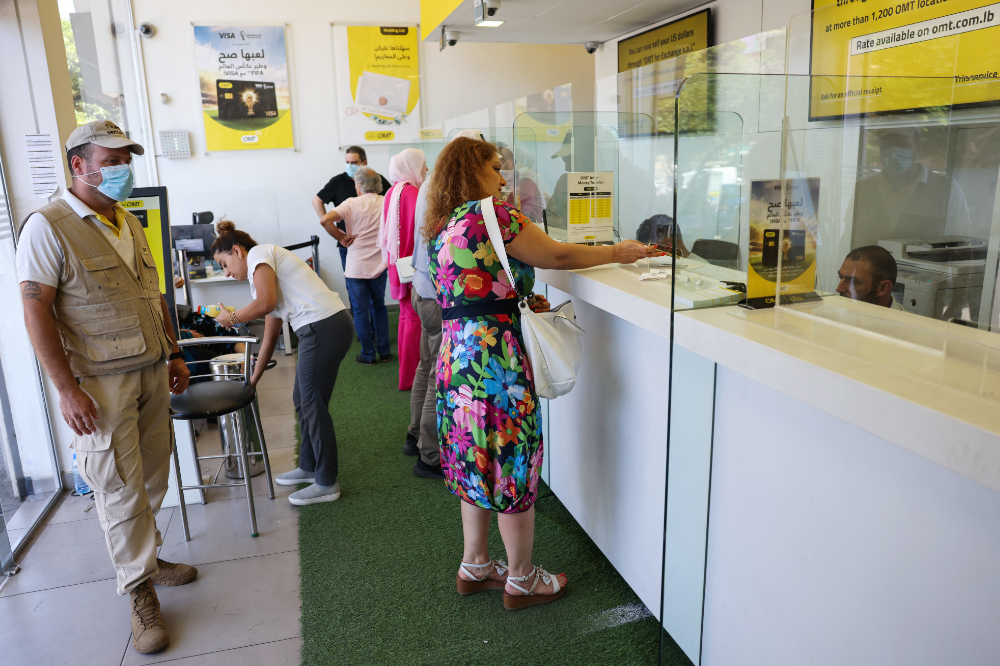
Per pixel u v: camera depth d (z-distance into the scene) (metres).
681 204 1.33
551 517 2.52
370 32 5.95
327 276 6.32
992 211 1.26
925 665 1.02
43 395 2.78
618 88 2.24
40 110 2.69
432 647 1.86
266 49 5.77
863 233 1.26
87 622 2.04
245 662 1.83
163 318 2.30
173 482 2.74
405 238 3.62
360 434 3.41
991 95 1.28
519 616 1.98
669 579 1.60
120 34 4.97
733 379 1.41
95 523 2.64
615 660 1.79
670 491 1.53
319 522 2.56
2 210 2.66
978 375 0.92
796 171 1.21
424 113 6.23
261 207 5.18
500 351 1.75
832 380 1.01
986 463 0.77
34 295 1.71
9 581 2.26
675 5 4.07
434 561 2.28
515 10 4.05
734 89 1.24
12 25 2.59
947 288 1.26
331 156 6.12
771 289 1.34
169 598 2.12
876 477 1.06
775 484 1.31
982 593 0.92
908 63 2.13
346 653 1.85
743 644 1.48
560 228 2.20
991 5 2.08
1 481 2.78
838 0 2.72
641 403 1.85
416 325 3.91
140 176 5.28
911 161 1.26
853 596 1.15
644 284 1.78
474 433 1.78
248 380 2.57
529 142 2.50
